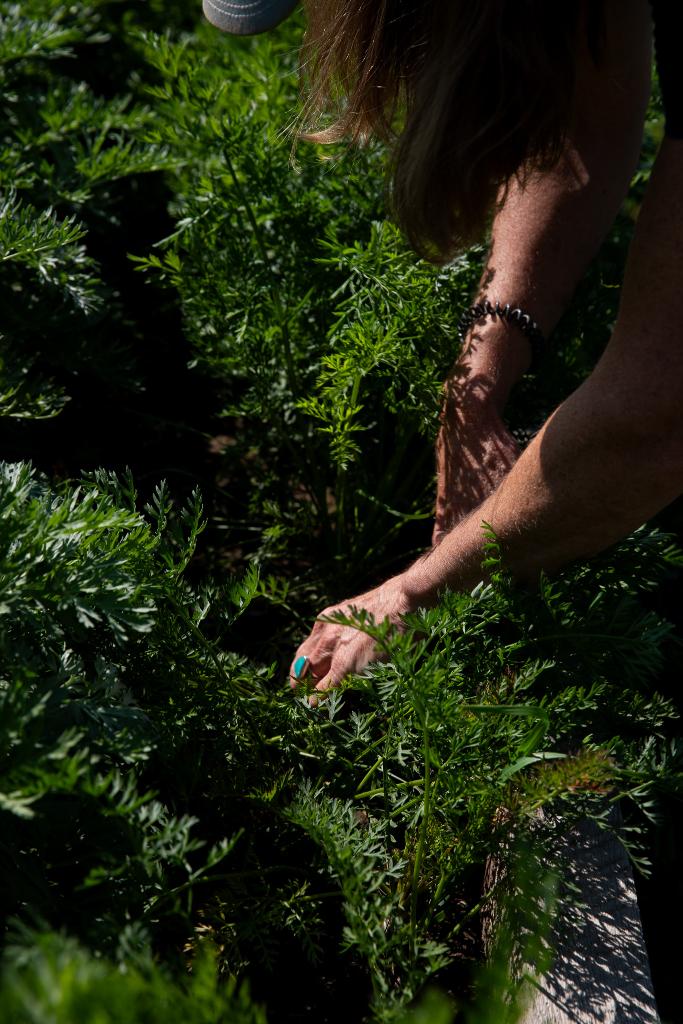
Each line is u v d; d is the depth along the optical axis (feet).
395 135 4.59
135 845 3.10
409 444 6.69
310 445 6.28
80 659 3.81
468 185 3.96
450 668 4.10
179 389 7.58
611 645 4.16
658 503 3.75
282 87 6.89
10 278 6.25
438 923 4.25
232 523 6.66
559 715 3.98
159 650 4.11
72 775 2.76
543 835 3.93
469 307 5.76
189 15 9.86
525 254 5.48
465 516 4.82
